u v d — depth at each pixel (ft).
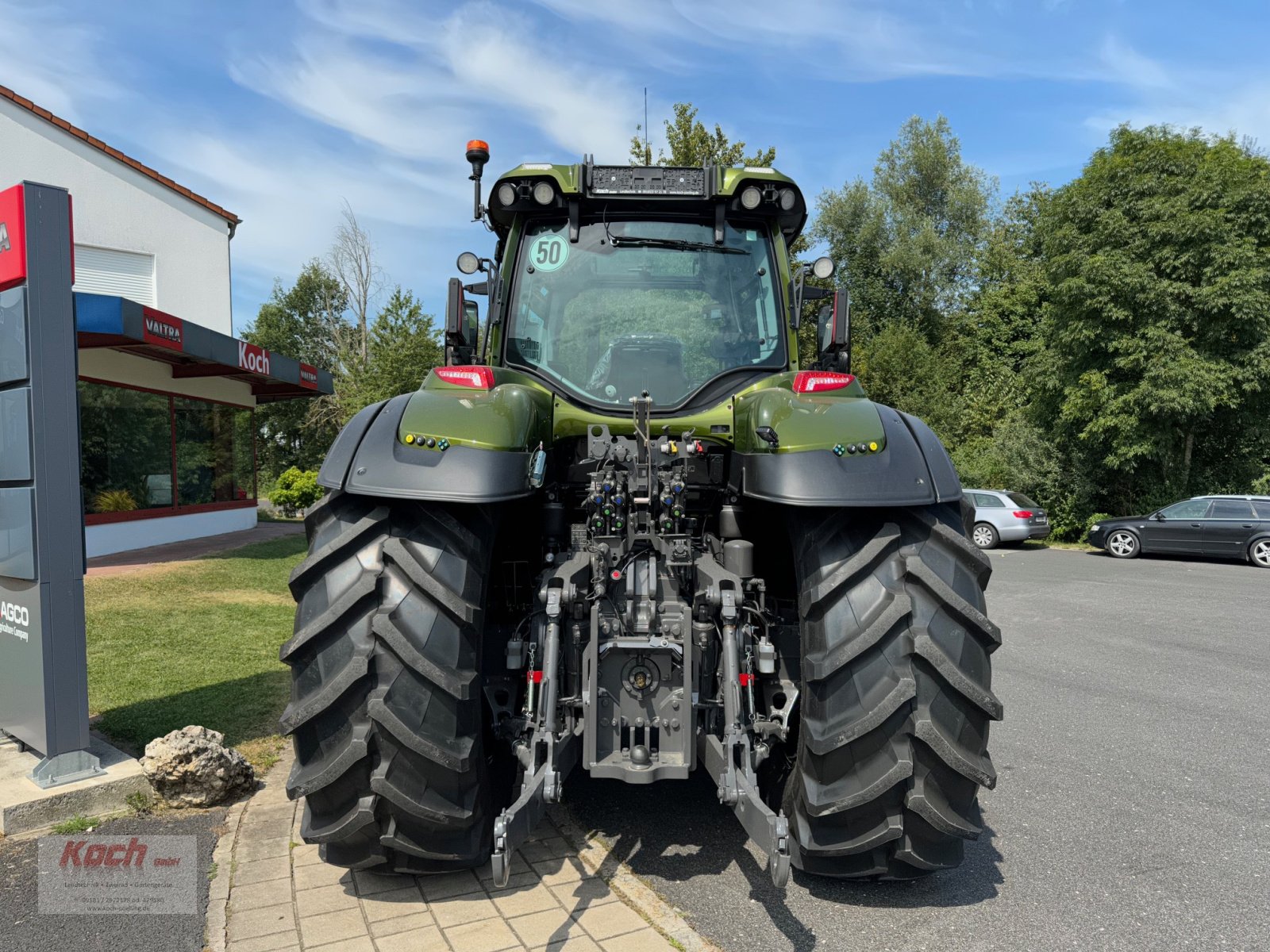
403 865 8.59
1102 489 68.49
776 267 11.85
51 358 11.95
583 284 11.72
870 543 8.25
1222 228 58.29
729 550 9.89
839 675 8.05
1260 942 8.84
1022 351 100.78
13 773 12.11
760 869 10.07
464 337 11.96
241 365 41.88
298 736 8.11
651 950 8.18
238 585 31.48
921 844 8.23
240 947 8.26
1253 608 32.94
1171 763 14.87
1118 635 27.22
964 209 121.19
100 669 18.89
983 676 8.08
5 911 9.12
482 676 9.07
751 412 9.51
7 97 46.09
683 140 59.06
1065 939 8.80
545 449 10.24
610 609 8.91
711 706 8.75
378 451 8.40
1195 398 58.39
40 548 11.68
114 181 51.19
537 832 10.84
